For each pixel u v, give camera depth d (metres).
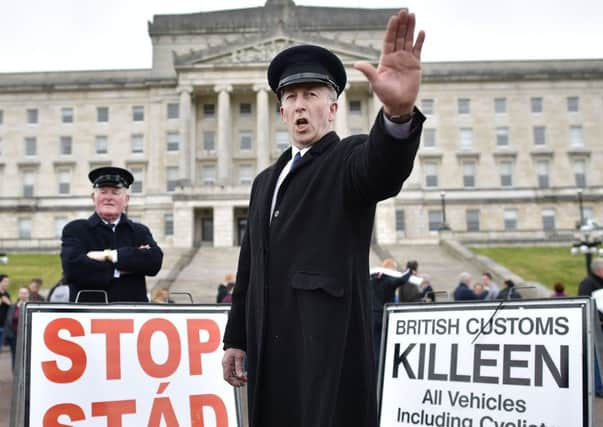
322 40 67.19
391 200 63.41
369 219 3.23
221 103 68.12
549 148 73.69
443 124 74.25
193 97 70.94
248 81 68.19
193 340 5.33
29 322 4.89
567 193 71.62
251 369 3.28
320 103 3.45
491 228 71.56
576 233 50.09
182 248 57.22
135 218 71.06
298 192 3.30
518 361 5.15
